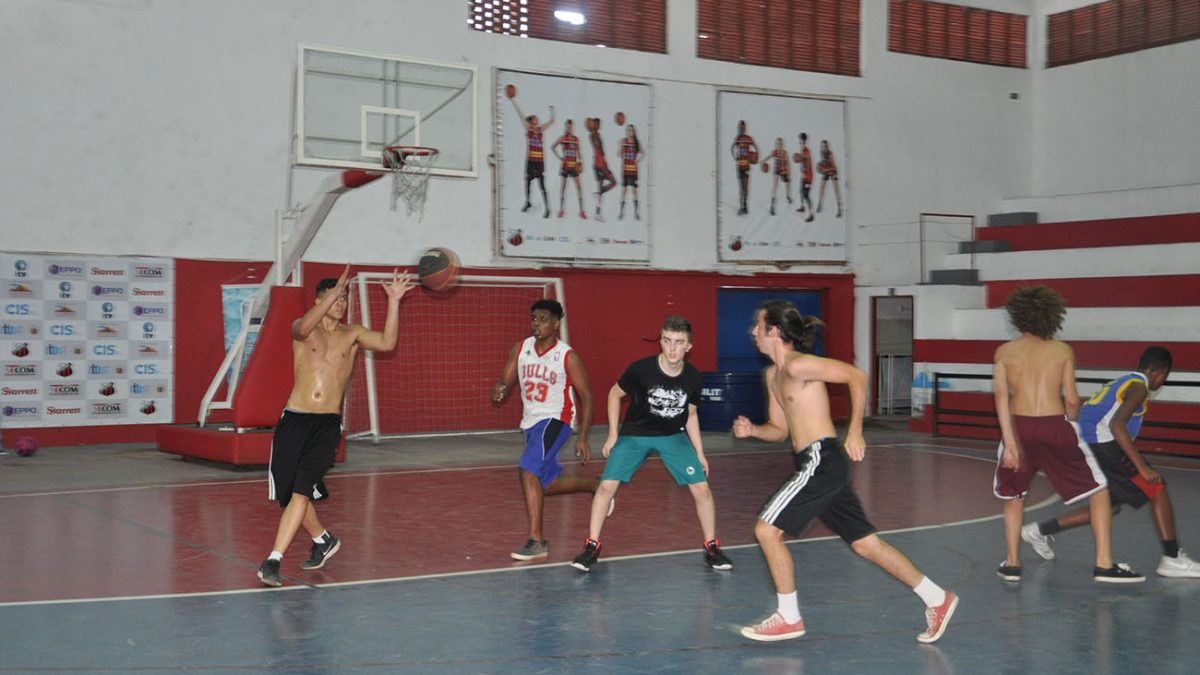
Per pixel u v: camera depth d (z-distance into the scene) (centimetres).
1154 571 770
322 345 729
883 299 2209
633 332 1989
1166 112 2194
